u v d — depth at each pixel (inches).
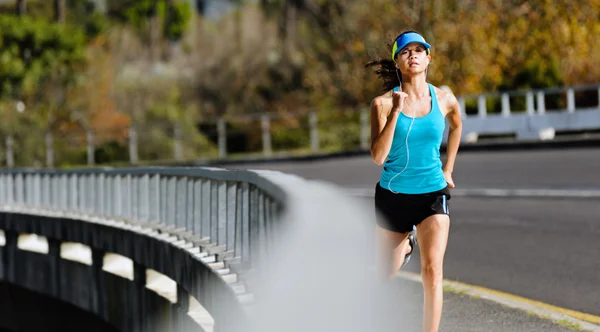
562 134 2559.1
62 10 4503.0
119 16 7539.4
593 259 920.3
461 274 886.4
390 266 542.3
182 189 897.5
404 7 3319.4
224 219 753.0
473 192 1529.3
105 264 1103.0
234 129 3454.7
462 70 3221.0
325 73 3673.7
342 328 464.8
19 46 3973.9
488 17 3257.9
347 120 3243.1
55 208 1301.7
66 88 4030.5
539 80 3004.4
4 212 1338.6
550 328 633.0
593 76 3097.9
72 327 1261.1
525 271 884.6
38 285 1267.2
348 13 3607.3
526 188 1526.8
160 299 895.7
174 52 6943.9
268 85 4404.5
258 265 625.9
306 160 2519.7
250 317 562.6
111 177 1134.4
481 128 2488.9
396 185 523.8
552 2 3201.3
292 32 5319.9
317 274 449.7
